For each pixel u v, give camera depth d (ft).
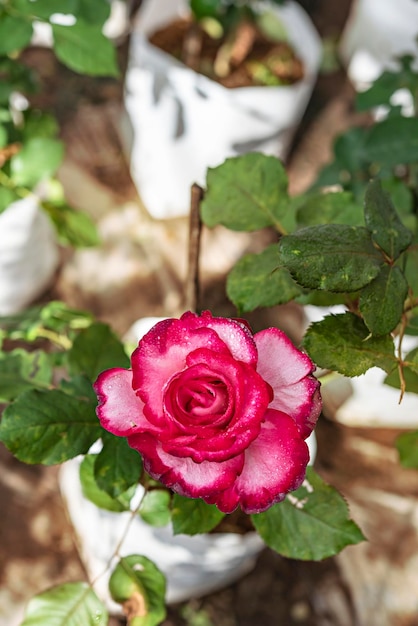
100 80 4.36
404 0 4.11
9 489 3.17
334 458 3.33
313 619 3.02
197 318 1.49
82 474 1.90
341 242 1.59
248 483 1.50
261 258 1.85
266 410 1.46
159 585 1.88
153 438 1.48
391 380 1.80
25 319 2.35
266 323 3.67
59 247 3.80
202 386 1.44
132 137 3.96
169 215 4.01
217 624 2.99
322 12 5.00
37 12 2.44
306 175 4.27
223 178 1.90
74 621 1.88
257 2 3.82
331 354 1.62
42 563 3.04
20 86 3.02
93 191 4.03
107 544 2.43
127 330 3.69
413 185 2.58
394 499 3.22
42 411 1.77
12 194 2.66
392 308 1.61
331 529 1.77
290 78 3.87
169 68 3.54
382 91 2.79
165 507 1.93
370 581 3.01
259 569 3.09
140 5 4.34
